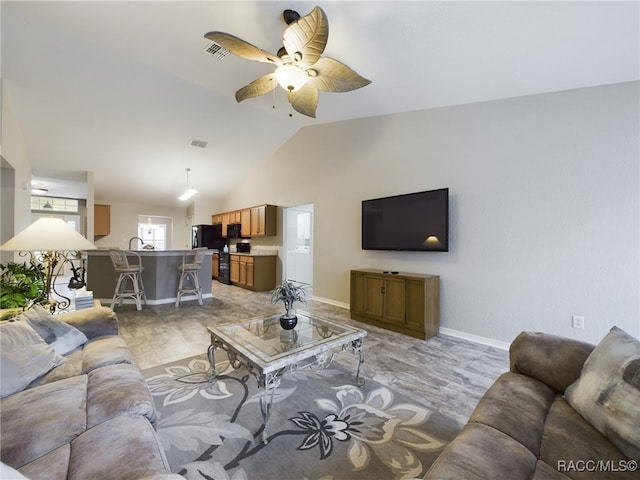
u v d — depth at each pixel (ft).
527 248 9.27
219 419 5.88
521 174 9.34
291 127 17.57
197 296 16.49
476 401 6.56
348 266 14.88
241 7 6.95
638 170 7.59
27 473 2.97
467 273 10.52
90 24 8.59
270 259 20.54
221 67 10.32
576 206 8.45
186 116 14.93
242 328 7.77
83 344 6.36
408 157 12.24
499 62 7.52
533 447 3.45
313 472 4.58
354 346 7.31
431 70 8.40
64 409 3.97
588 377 4.13
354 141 14.55
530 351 5.14
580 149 8.36
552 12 5.56
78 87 12.07
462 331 10.64
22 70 10.88
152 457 3.23
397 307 11.25
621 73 7.38
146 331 11.31
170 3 7.18
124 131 15.44
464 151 10.57
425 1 5.80
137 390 4.50
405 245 11.93
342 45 7.64
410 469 4.64
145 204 26.99
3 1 7.99
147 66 11.32
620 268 7.86
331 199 15.79
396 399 6.62
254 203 22.52
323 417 5.96
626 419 3.31
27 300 7.40
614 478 2.98
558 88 8.52
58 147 15.89
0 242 12.37
